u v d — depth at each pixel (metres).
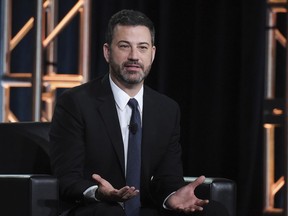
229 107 13.22
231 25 13.13
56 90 13.77
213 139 13.20
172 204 7.09
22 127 8.38
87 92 7.55
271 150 12.12
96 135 7.36
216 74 13.16
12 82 12.15
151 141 7.55
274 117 11.63
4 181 7.04
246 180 12.87
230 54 13.16
